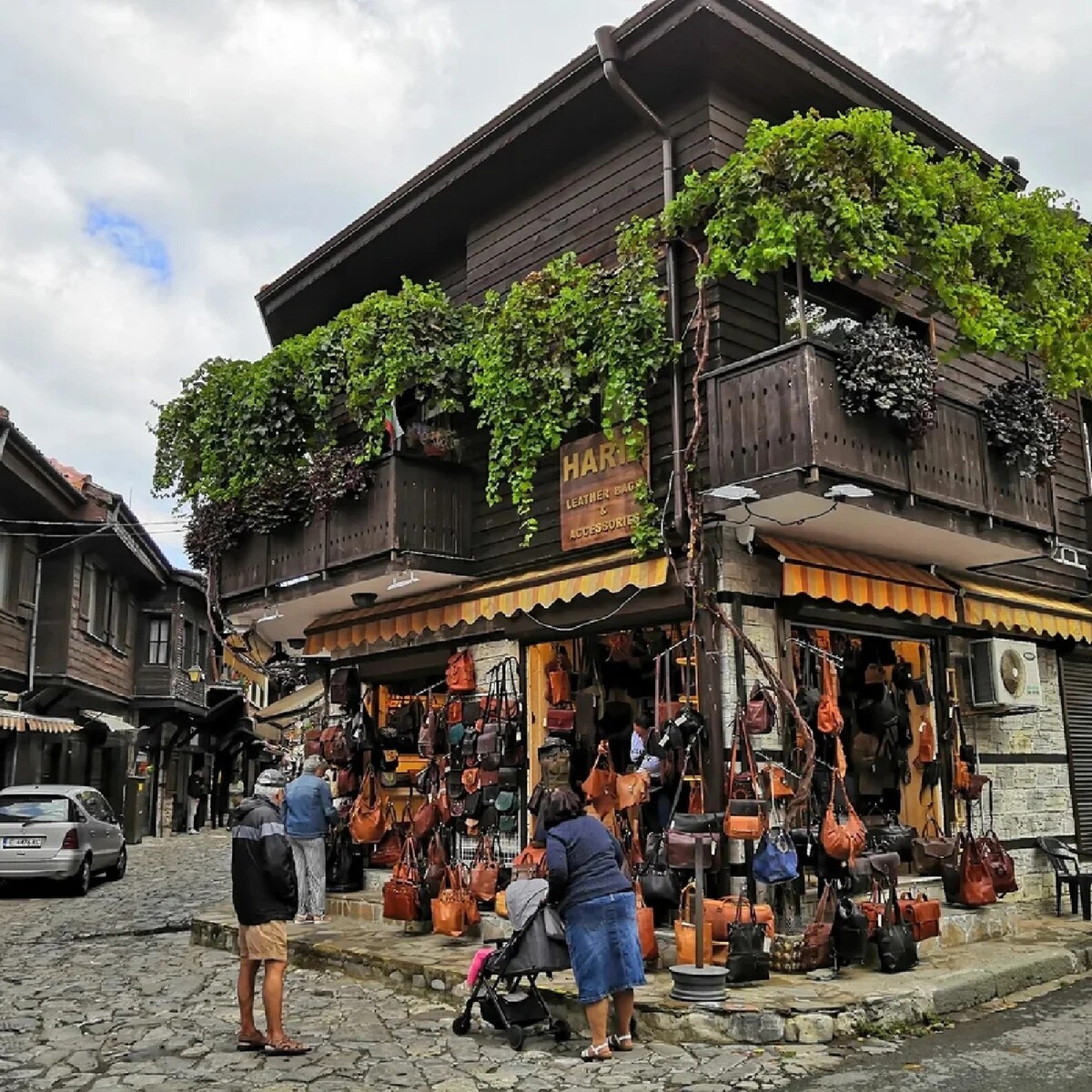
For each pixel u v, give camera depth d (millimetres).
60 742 23641
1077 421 13945
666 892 7977
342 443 13570
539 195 11398
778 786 8281
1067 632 11984
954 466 9297
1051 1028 6914
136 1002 8094
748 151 8781
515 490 10312
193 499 13734
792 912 8531
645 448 9445
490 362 10570
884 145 8695
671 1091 5758
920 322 11250
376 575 11047
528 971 6570
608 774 8805
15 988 8648
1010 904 10391
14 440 17953
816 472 7953
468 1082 5949
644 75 9883
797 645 9273
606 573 9352
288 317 15188
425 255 13188
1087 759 12805
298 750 23062
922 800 10602
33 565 21750
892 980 7500
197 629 33062
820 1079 5883
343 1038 6938
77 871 15703
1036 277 9891
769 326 9539
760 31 9375
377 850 12406
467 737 10703
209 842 29266
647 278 9438
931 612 9969
